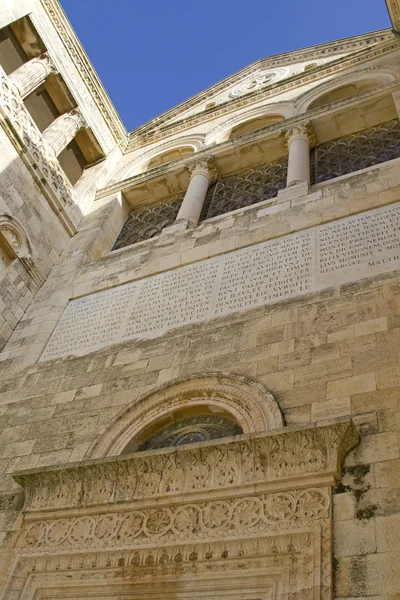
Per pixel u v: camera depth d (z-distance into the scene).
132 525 7.21
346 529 6.00
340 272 9.70
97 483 7.79
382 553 5.64
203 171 16.58
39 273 14.91
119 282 13.07
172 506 7.16
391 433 6.73
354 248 10.09
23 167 15.91
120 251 14.51
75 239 16.58
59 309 13.27
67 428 9.54
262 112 18.81
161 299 11.61
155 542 6.89
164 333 10.55
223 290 10.83
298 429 6.80
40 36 18.98
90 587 6.98
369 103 15.34
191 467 7.30
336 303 9.05
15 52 19.17
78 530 7.52
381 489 6.18
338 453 6.57
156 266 12.80
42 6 19.34
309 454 6.70
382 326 8.25
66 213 16.89
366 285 9.12
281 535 6.24
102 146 21.05
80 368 10.82
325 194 12.05
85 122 20.45
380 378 7.52
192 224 14.23
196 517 6.88
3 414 10.57
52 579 7.23
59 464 8.07
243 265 11.22
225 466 7.12
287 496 6.56
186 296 11.26
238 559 6.35
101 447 8.81
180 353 9.85
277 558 6.17
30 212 15.45
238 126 19.06
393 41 17.86
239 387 8.55
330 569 5.70
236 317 9.94
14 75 17.58
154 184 17.86
